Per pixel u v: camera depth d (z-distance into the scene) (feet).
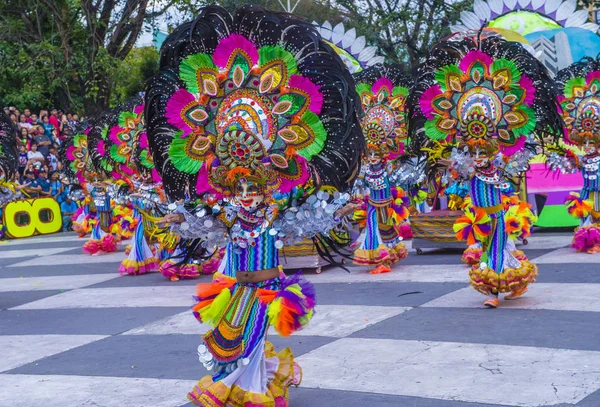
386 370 15.38
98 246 40.22
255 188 12.76
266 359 13.28
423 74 23.41
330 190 13.10
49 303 26.48
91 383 16.11
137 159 27.50
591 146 28.84
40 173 56.95
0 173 25.80
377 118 27.20
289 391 14.48
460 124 21.09
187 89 13.12
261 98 12.91
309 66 13.12
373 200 27.50
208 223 12.82
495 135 20.61
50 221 57.16
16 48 67.15
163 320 22.02
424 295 22.72
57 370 17.43
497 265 20.35
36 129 57.47
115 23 72.33
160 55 13.96
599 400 12.74
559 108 24.14
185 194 13.56
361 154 13.30
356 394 14.03
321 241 13.92
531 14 41.73
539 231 37.91
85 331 21.44
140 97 30.04
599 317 18.37
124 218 39.81
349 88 13.01
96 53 68.95
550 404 12.73
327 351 17.17
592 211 29.12
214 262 30.50
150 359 17.71
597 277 23.53
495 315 19.42
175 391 15.03
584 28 40.40
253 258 12.84
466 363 15.46
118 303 25.35
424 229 32.19
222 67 12.97
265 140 12.82
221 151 12.72
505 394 13.39
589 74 28.91
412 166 27.66
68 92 67.67
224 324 12.61
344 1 67.56
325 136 12.85
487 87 20.88
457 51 22.41
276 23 13.25
